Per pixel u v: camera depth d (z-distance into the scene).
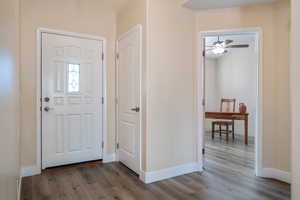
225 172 2.76
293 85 1.26
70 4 2.90
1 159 0.82
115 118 3.27
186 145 2.73
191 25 2.75
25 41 2.60
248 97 5.52
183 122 2.70
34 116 2.66
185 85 2.71
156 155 2.48
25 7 2.60
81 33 2.98
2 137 0.85
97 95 3.15
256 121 2.64
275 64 2.51
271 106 2.54
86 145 3.08
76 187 2.29
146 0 2.41
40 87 2.71
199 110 2.80
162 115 2.52
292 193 1.27
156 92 2.47
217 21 2.72
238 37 4.66
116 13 3.22
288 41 2.41
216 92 6.37
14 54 1.52
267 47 2.55
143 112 2.49
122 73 3.03
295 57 1.24
